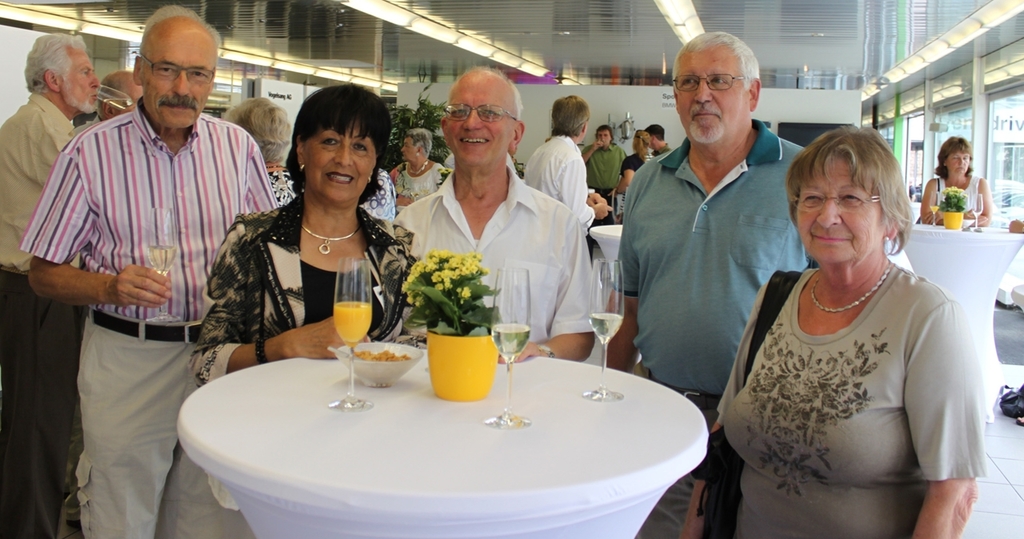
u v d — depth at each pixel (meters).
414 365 1.62
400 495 1.03
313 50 14.02
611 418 1.40
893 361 1.48
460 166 2.34
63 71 2.93
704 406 2.22
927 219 5.64
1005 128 12.11
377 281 2.03
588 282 2.37
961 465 1.43
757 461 1.68
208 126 2.43
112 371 2.26
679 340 2.21
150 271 1.97
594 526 1.15
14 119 2.89
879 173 1.50
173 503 2.39
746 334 1.83
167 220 1.97
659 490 1.18
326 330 1.77
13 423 2.84
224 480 1.14
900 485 1.53
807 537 1.59
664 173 2.39
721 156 2.23
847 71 15.04
